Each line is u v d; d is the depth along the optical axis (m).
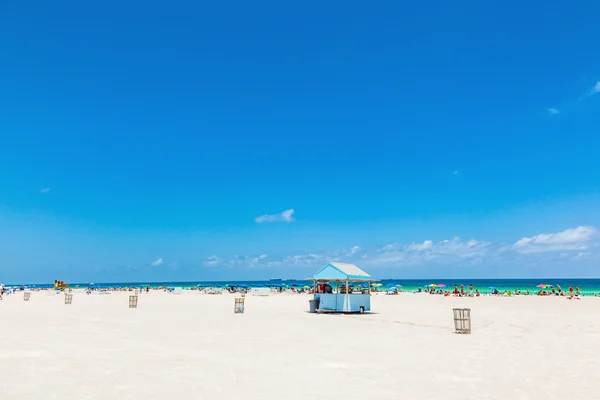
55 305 34.50
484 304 39.50
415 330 18.47
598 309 32.78
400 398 7.63
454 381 8.95
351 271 29.11
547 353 12.58
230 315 25.62
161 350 12.38
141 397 7.46
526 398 7.73
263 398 7.52
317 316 25.50
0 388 7.90
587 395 7.96
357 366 10.39
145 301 42.72
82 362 10.42
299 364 10.56
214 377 9.05
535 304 39.47
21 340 13.88
